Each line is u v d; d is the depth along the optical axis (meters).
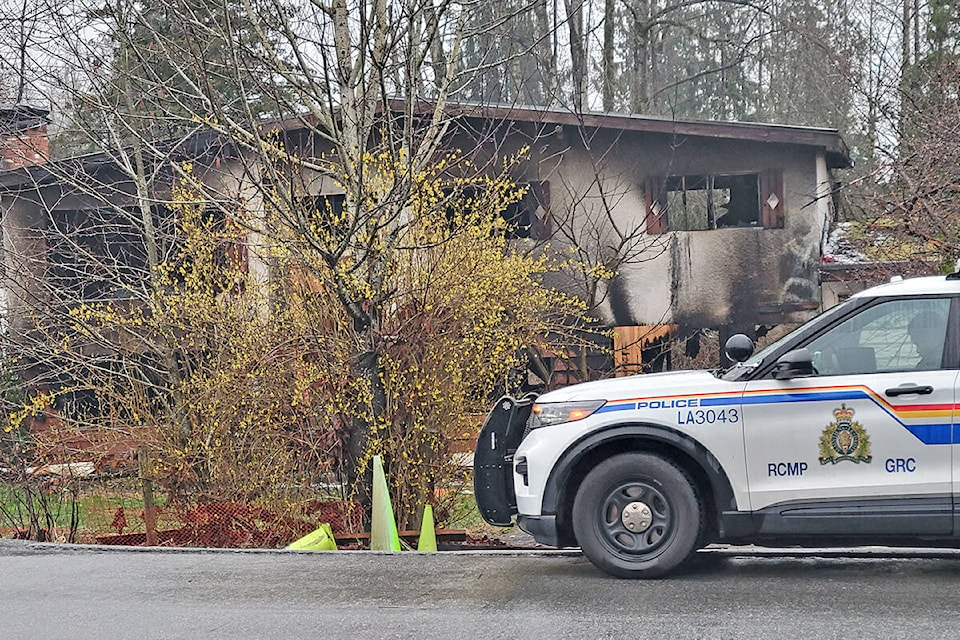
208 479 11.93
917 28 27.95
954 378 6.16
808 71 33.38
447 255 11.88
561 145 19.12
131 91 14.06
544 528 6.62
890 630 5.36
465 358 11.77
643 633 5.43
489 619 5.82
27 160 15.81
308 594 6.64
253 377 11.65
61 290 14.47
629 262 17.14
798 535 6.33
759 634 5.36
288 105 11.55
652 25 29.98
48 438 12.99
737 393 6.42
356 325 11.38
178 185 14.89
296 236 11.47
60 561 8.23
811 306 19.02
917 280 6.45
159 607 6.43
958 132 12.77
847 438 6.25
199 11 11.90
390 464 11.41
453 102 15.38
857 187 22.33
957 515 6.08
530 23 25.36
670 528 6.50
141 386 12.92
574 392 6.76
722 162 19.14
